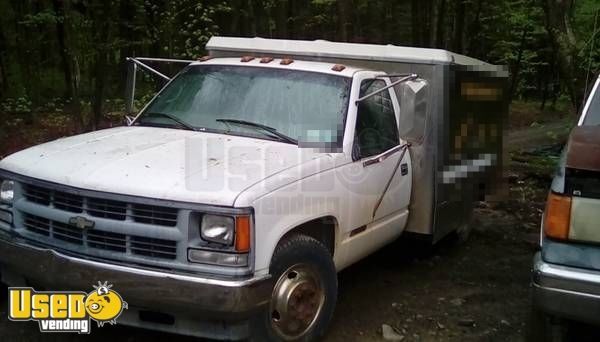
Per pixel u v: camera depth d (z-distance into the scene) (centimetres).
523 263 637
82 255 381
